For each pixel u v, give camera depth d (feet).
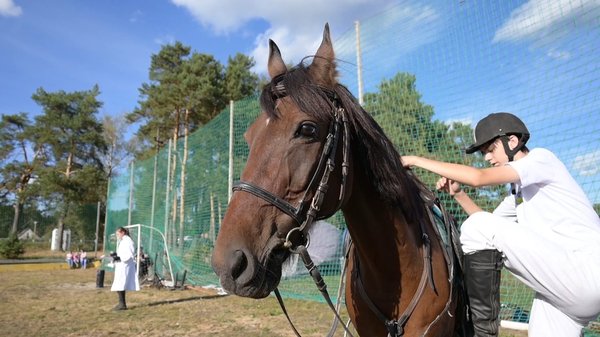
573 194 6.88
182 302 32.76
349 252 8.87
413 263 7.08
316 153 6.09
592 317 6.66
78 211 109.40
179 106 93.45
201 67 93.04
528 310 17.83
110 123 162.50
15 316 28.25
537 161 6.82
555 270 6.47
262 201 5.78
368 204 7.00
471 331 7.78
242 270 5.39
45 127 135.74
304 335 20.72
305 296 29.86
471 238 7.64
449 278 7.66
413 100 20.74
